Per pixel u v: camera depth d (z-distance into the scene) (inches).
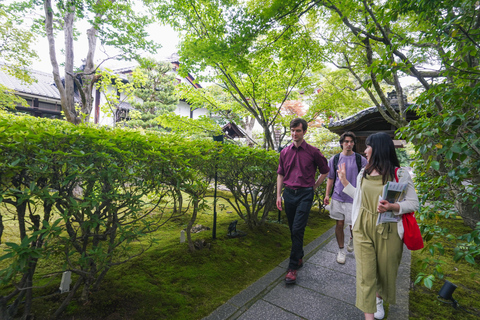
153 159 76.4
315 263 117.9
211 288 91.9
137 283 87.9
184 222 165.3
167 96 431.5
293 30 169.3
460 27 74.2
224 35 158.1
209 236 135.0
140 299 80.1
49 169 58.0
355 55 195.5
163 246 121.9
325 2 142.6
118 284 85.8
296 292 91.9
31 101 506.3
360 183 73.2
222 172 129.8
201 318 75.4
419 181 98.7
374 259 68.2
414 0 84.6
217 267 105.7
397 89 158.7
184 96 235.6
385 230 67.1
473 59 106.2
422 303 85.1
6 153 52.8
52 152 54.9
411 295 90.2
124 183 73.0
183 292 87.7
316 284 98.0
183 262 106.3
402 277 103.1
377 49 184.1
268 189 159.3
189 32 187.2
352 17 159.0
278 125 271.0
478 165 61.7
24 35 298.5
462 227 160.7
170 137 93.8
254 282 98.3
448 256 124.0
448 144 61.4
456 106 65.5
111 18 222.7
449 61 70.8
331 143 470.6
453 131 65.7
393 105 224.4
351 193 79.4
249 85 211.9
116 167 65.3
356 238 71.7
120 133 73.2
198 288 90.3
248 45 142.4
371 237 69.5
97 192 73.2
